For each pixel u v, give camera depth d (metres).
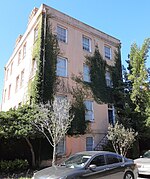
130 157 20.05
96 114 21.23
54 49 19.55
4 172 13.39
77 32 22.30
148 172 11.55
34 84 18.03
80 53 21.81
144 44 22.42
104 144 20.09
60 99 17.58
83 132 19.27
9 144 15.47
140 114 20.64
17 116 14.62
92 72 22.27
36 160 16.12
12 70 27.97
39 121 14.51
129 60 23.42
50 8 20.48
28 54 21.78
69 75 20.05
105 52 24.69
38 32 19.86
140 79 21.22
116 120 21.36
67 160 9.13
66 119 15.00
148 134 20.28
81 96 20.34
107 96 22.86
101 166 8.56
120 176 8.99
